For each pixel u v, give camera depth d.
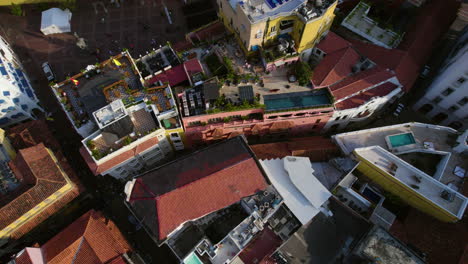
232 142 50.66
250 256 46.19
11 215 47.25
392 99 60.56
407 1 68.94
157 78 60.09
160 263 54.72
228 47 60.00
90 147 48.94
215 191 45.94
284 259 45.50
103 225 49.66
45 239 54.09
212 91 51.75
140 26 76.94
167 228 43.91
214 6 77.44
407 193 48.69
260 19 50.72
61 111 67.50
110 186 60.66
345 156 53.69
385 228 48.53
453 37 71.25
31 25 77.06
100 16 78.50
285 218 48.59
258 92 55.09
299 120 56.91
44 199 48.69
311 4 53.31
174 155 63.31
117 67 56.47
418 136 53.47
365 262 44.25
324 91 55.41
